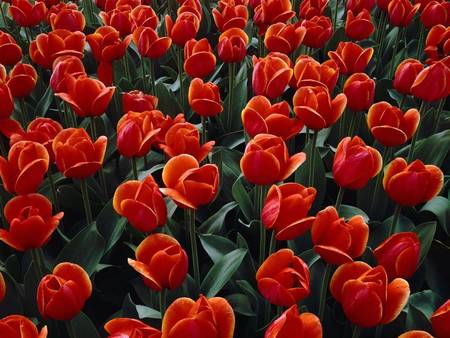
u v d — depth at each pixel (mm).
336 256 562
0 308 735
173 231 860
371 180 953
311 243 850
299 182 942
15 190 680
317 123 780
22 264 840
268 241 891
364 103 906
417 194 665
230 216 950
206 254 880
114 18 1220
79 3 1877
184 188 613
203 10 1577
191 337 440
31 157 678
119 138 757
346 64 1052
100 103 833
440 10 1229
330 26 1181
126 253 885
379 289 500
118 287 857
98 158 732
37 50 1057
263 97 796
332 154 1040
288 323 433
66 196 928
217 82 1345
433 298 747
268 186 828
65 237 867
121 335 430
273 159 639
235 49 1060
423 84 892
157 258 548
